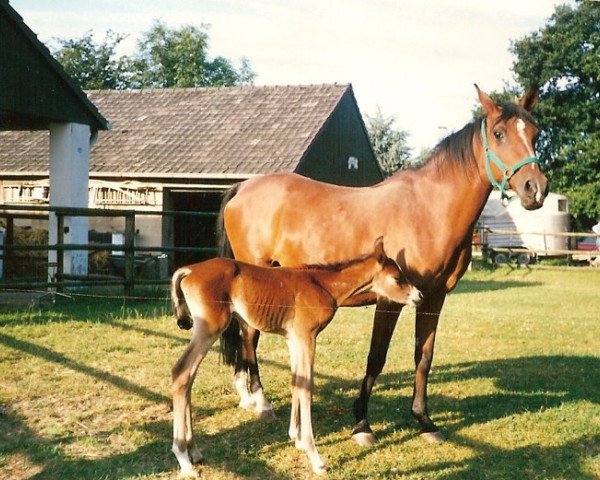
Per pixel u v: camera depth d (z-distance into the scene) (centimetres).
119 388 627
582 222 3675
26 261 1650
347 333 958
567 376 745
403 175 554
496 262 2481
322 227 555
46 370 675
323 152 1964
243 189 645
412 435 539
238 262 476
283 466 466
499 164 512
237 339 602
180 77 4541
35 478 433
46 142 1980
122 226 1828
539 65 3066
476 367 782
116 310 1015
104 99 2294
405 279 490
